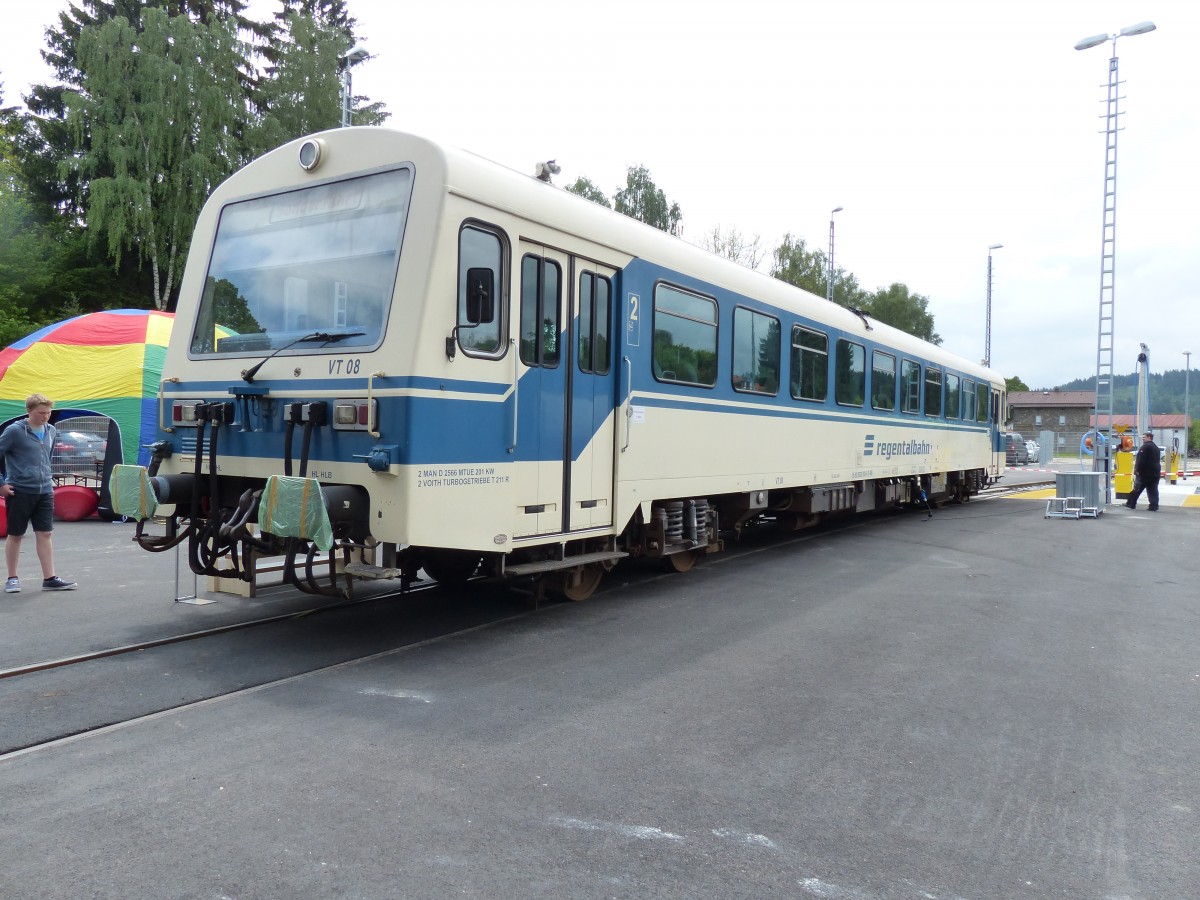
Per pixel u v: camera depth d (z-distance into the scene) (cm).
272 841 335
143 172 3391
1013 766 427
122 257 3650
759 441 1029
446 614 733
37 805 364
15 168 3784
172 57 3472
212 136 3459
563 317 700
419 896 299
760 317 1028
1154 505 1909
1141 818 372
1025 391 9650
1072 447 8475
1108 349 2133
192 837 338
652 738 456
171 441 675
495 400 623
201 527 631
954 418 1848
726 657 617
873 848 341
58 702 495
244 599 775
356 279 597
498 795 382
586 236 720
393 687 531
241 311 654
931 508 1875
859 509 1400
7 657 583
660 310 829
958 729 478
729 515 1056
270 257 647
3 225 3503
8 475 786
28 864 315
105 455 1368
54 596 784
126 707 488
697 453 898
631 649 633
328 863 320
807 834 352
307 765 410
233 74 3684
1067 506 1736
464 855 328
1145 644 676
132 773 399
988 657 629
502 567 646
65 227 3791
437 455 573
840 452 1270
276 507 539
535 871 317
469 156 611
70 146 3728
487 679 552
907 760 432
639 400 796
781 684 556
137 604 752
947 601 830
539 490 674
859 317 1346
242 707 491
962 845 345
